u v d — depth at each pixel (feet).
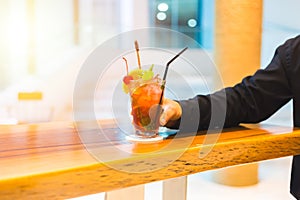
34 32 10.55
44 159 2.15
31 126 3.40
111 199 3.22
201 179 6.83
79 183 2.01
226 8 6.97
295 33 9.41
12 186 1.77
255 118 3.68
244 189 6.33
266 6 9.31
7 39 10.41
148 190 5.83
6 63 10.09
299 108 3.70
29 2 10.39
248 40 6.95
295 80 3.67
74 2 10.87
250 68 7.02
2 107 8.04
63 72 9.75
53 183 1.90
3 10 10.38
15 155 2.25
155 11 10.50
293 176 3.88
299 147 3.24
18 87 9.27
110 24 10.97
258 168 6.91
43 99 8.79
